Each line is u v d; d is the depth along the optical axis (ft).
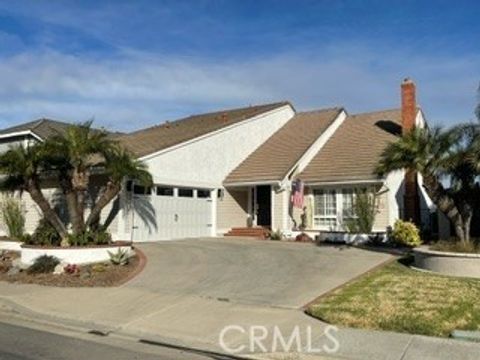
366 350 28.91
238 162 93.56
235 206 91.61
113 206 73.31
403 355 27.99
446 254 49.78
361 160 82.28
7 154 60.13
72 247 58.44
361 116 101.14
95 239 61.36
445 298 39.11
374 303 38.32
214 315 37.32
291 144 93.97
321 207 83.30
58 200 80.33
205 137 87.04
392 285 44.01
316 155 90.58
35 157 59.82
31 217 83.46
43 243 61.36
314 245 72.69
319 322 34.88
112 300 42.88
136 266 56.34
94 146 60.95
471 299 38.70
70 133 61.31
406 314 35.27
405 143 58.85
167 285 47.85
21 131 96.07
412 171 61.82
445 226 73.77
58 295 45.39
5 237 78.59
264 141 100.32
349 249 67.21
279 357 28.30
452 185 58.08
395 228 71.46
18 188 64.18
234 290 45.09
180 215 82.12
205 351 29.86
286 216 83.71
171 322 36.01
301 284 46.55
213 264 56.90
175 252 64.90
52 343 31.22
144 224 76.18
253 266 55.42
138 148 80.84
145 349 30.32
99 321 36.99
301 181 83.15
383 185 76.84
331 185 81.51
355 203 77.87
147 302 41.75
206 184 86.53
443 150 56.65
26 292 47.01
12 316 39.45
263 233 85.35
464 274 48.57
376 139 87.86
